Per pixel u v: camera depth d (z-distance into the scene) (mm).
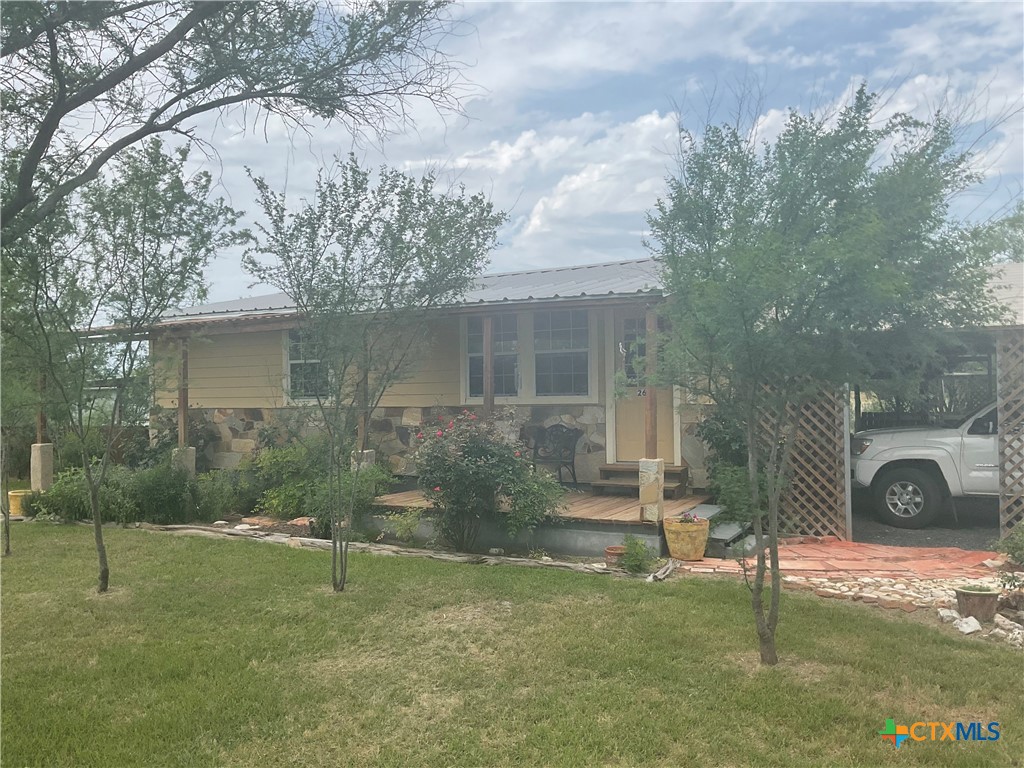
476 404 11172
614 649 4832
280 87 5812
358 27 5742
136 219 6230
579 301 8688
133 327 6480
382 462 10812
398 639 5105
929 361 4434
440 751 3586
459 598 5980
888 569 6820
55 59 5016
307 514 9555
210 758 3547
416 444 10836
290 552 7793
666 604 5805
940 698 4133
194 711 4020
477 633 5180
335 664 4691
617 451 10297
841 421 8438
